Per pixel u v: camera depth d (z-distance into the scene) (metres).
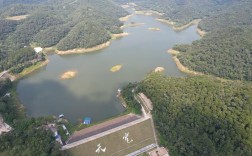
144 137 160.00
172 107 163.75
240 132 138.62
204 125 148.75
